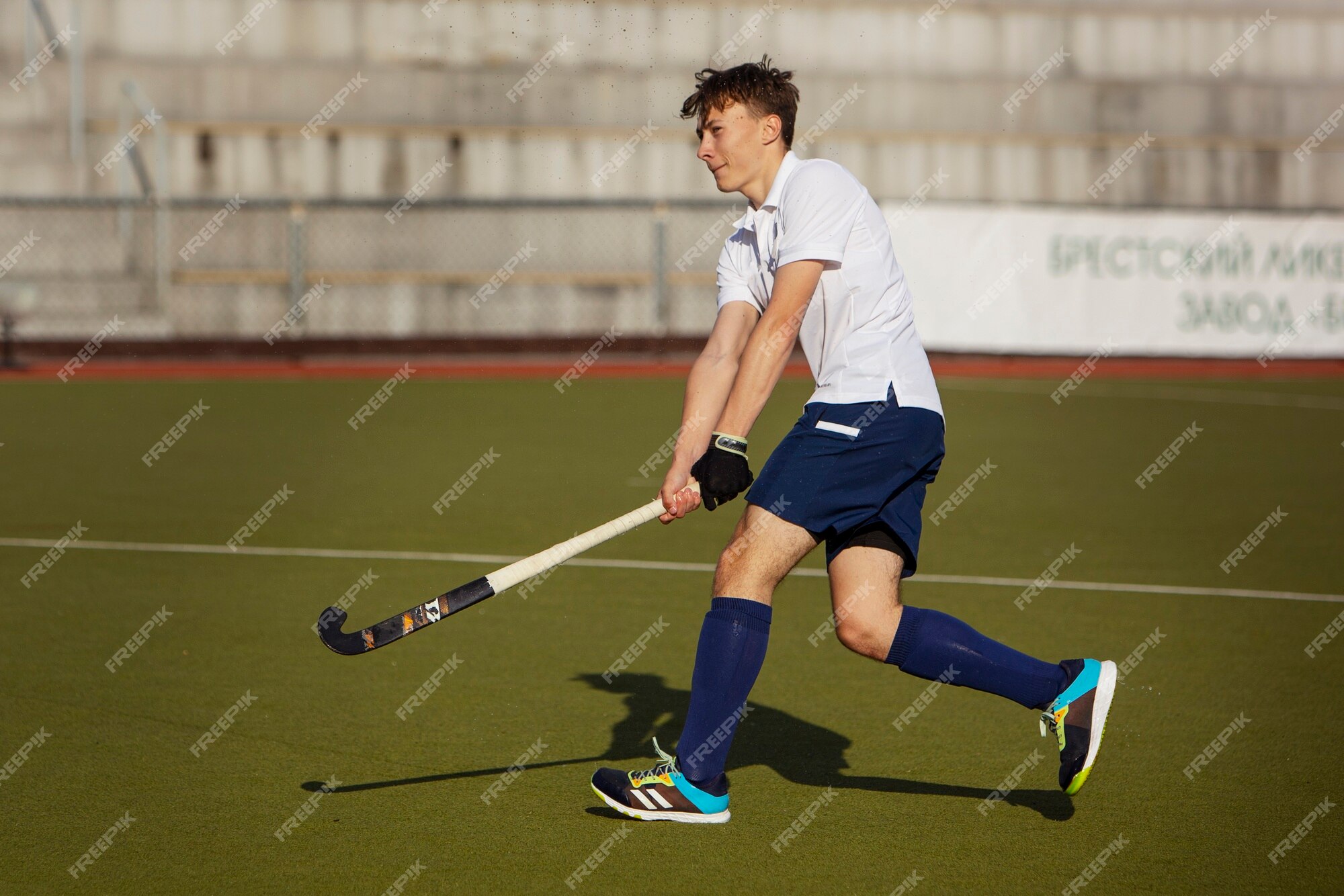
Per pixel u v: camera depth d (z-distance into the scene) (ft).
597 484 101.81
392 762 44.29
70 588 68.44
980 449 121.60
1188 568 75.61
